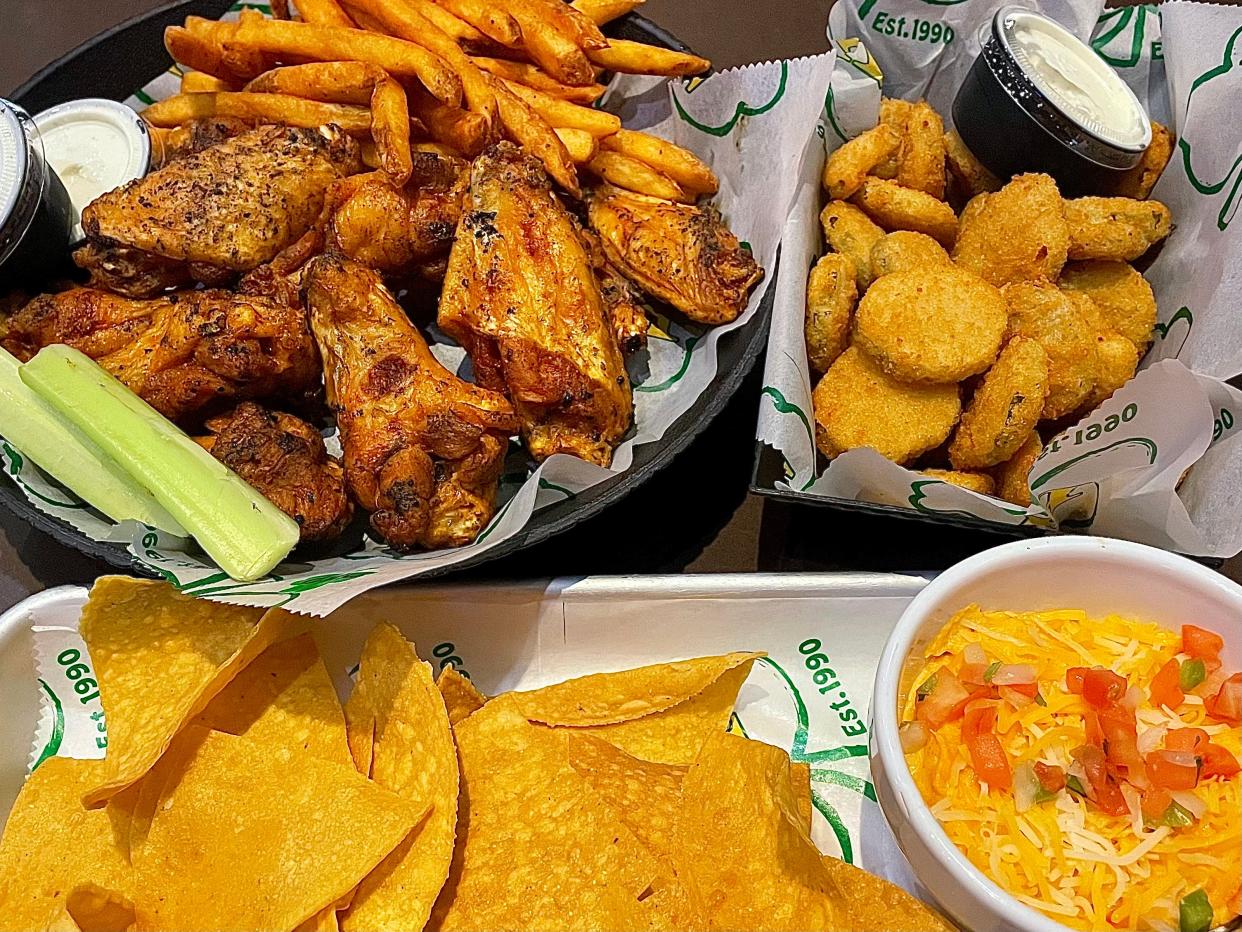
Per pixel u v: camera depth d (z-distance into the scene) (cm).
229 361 28
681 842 23
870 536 31
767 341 30
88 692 28
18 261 31
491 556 26
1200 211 32
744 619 28
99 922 23
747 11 42
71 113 34
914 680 25
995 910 21
